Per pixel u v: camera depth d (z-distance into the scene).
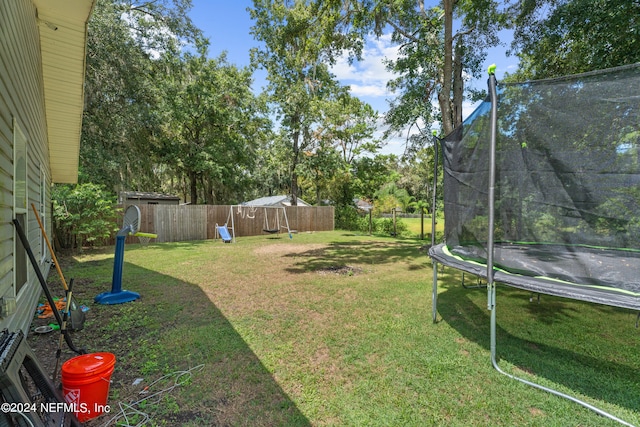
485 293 4.74
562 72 6.61
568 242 2.18
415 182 29.23
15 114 2.71
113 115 10.70
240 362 2.58
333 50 9.48
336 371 2.46
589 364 2.61
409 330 3.27
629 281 1.89
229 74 17.97
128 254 8.28
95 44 9.32
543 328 3.38
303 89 16.12
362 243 11.21
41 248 4.74
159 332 3.17
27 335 3.01
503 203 2.53
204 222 12.52
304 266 6.79
